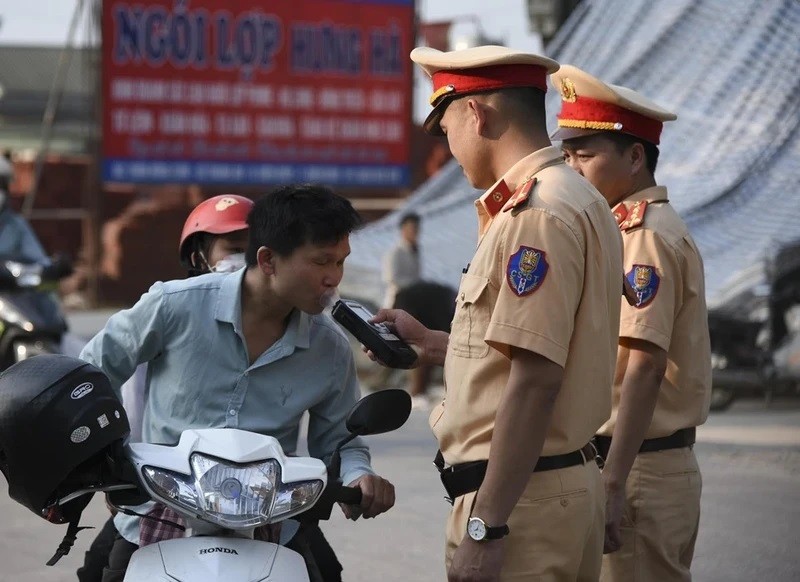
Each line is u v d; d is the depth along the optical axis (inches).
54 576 304.5
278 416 180.5
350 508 177.5
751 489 383.9
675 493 200.8
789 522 344.2
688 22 690.2
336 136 1082.7
